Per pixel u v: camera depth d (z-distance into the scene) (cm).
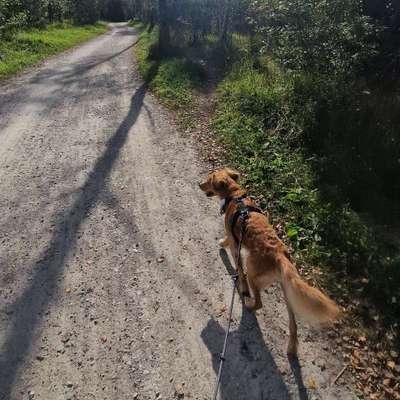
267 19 992
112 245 507
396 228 565
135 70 1455
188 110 996
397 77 980
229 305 423
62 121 923
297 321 404
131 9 6438
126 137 835
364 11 1034
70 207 583
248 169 683
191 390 335
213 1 2086
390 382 349
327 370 356
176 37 1934
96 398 326
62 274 456
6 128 873
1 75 1316
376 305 425
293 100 890
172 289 441
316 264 478
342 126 773
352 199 611
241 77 1184
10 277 449
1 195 608
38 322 393
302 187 622
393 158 680
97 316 403
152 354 365
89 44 2347
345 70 891
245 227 384
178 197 621
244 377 347
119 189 636
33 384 335
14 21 1992
